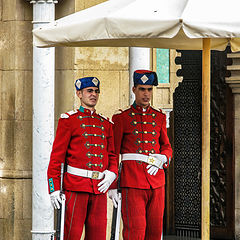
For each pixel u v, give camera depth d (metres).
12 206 11.77
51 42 7.79
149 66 12.36
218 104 14.71
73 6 11.59
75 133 8.38
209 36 6.80
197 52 14.92
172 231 15.13
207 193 7.83
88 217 8.42
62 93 11.82
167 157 9.02
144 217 8.81
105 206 8.52
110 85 12.00
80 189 8.24
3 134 11.89
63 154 8.35
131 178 8.79
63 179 8.39
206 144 7.85
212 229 14.80
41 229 11.23
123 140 9.00
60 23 7.84
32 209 11.40
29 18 11.81
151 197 8.88
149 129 8.99
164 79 12.95
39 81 11.27
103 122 8.64
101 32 7.25
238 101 14.01
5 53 11.88
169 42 9.75
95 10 7.84
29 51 11.81
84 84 8.51
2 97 11.91
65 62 11.79
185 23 6.76
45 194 11.23
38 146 11.25
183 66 15.05
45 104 11.27
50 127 11.30
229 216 14.62
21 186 11.77
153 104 12.84
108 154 8.71
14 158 11.80
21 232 11.78
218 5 7.02
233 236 14.55
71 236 8.25
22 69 11.81
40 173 11.23
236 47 9.08
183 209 15.06
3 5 11.91
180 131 15.12
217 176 14.73
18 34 11.78
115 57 12.02
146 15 7.04
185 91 15.06
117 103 12.04
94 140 8.45
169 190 15.12
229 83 13.92
